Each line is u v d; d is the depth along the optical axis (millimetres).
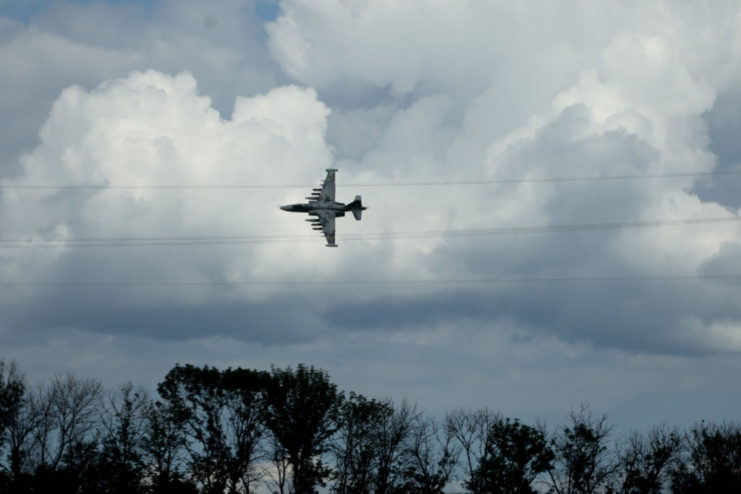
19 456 70688
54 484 70250
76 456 72875
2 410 71188
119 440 74500
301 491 77188
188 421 77875
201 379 79312
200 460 77000
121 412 75688
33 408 72938
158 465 75312
